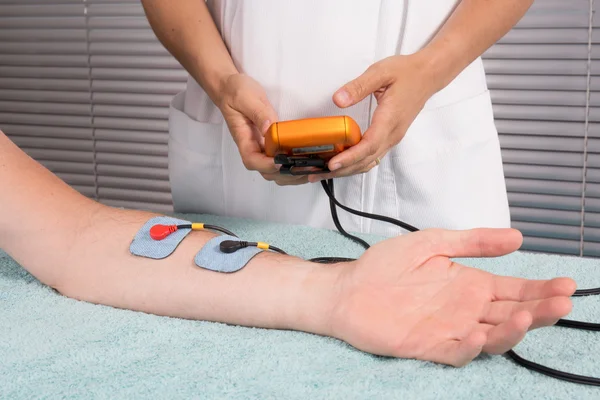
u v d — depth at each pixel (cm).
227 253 83
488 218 115
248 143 97
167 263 84
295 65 110
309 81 110
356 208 116
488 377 63
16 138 285
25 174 91
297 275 79
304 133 83
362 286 74
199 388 62
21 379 64
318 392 60
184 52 112
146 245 86
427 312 70
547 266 95
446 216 114
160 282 82
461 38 99
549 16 209
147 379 63
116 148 270
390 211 116
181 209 134
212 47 110
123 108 264
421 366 66
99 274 85
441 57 97
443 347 65
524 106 217
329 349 70
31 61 274
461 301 70
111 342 72
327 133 83
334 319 73
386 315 70
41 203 89
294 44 109
